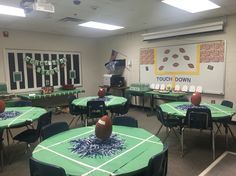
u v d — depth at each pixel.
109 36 7.81
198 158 3.21
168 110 3.54
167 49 6.16
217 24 4.95
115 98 4.85
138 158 1.73
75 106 4.54
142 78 6.92
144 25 5.98
